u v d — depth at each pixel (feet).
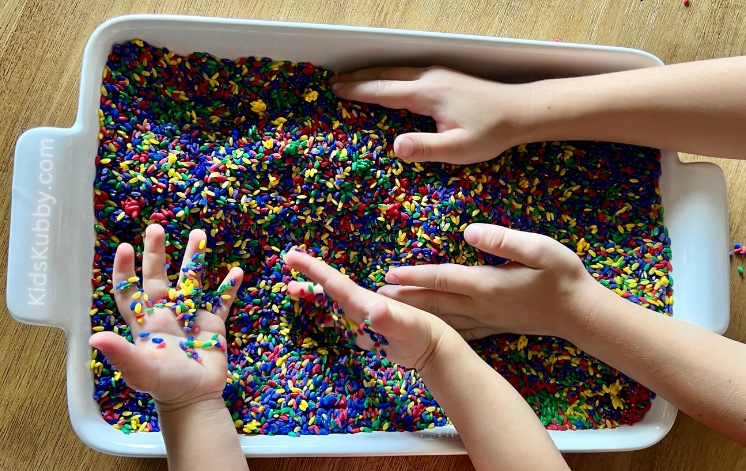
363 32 1.18
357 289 1.14
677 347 1.17
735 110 1.19
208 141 1.22
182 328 1.12
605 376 1.30
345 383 1.23
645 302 1.29
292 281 1.23
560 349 1.30
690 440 1.39
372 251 1.26
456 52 1.24
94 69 1.13
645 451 1.38
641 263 1.30
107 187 1.15
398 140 1.21
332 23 1.38
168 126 1.20
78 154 1.11
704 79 1.20
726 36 1.44
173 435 1.09
